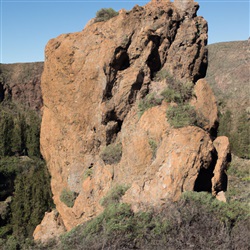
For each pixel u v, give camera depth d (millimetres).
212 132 13164
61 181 14664
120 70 13586
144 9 14172
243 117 47719
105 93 13250
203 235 10000
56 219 15375
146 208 10836
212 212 10594
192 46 13820
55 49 14977
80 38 14398
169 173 10883
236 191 17469
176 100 12836
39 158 41438
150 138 12180
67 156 14492
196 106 12820
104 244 10188
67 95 14445
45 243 13914
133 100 13320
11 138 43781
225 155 11945
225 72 97188
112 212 10922
